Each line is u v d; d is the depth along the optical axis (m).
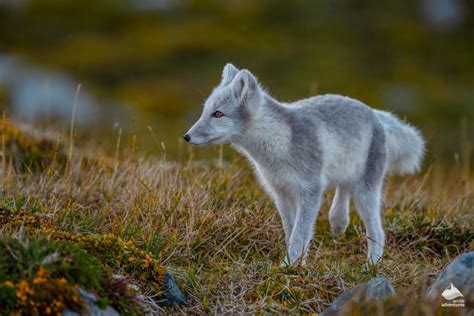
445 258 13.25
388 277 11.70
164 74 52.50
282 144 13.27
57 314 8.63
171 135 37.34
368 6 68.88
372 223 14.13
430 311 9.18
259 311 10.54
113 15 65.50
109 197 14.27
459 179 17.47
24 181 15.10
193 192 14.43
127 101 45.72
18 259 9.06
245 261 12.80
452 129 44.66
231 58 55.12
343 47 59.84
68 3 67.88
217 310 10.71
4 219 11.16
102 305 9.21
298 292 11.09
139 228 12.57
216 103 13.38
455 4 70.44
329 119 13.80
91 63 53.66
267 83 50.00
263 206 15.06
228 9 66.06
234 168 16.45
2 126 17.72
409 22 67.00
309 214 13.30
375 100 49.16
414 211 15.64
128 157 16.78
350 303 9.68
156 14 65.62
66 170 15.20
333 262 12.56
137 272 10.73
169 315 10.37
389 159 15.15
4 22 64.00
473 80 57.28
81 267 9.32
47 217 12.35
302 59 55.75
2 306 8.49
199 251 12.73
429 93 52.25
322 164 13.47
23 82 46.31
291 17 65.12
